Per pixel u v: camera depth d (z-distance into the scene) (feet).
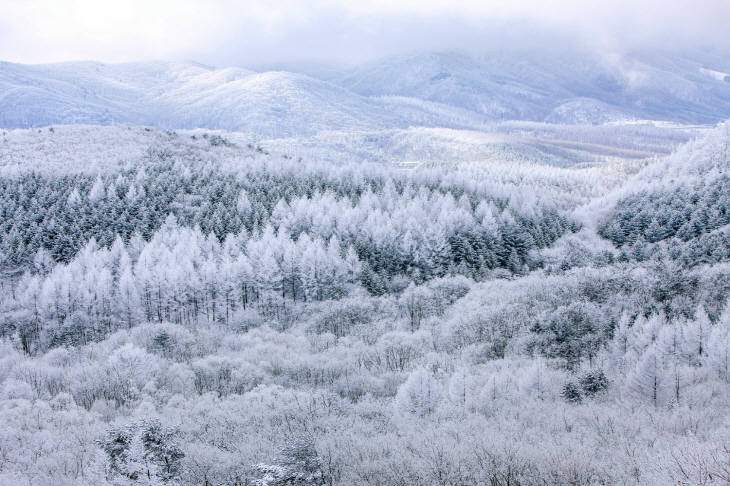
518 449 69.72
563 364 137.49
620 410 91.25
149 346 177.58
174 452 70.08
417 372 108.27
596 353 140.46
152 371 146.00
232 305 240.53
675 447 61.41
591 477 59.93
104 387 135.13
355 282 255.29
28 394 129.39
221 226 306.76
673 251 282.15
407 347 167.12
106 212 313.53
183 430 102.89
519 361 140.87
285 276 254.47
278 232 297.94
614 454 67.51
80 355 179.73
